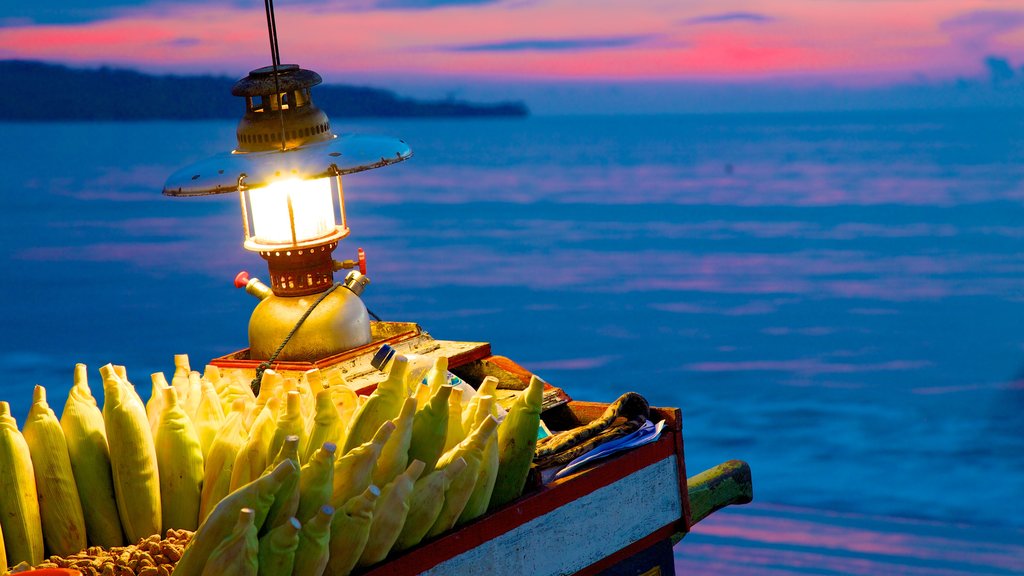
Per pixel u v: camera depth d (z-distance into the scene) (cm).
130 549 201
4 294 2214
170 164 5081
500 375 291
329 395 210
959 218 3061
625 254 2712
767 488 921
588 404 274
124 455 213
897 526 730
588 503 229
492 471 207
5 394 1399
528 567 217
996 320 1869
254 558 174
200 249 2688
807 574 604
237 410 220
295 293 285
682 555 638
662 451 245
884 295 2125
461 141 7038
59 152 5834
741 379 1483
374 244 2880
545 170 4906
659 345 1750
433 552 199
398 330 303
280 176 257
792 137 6462
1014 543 680
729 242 2856
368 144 270
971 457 1025
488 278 2405
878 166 4491
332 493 191
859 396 1342
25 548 207
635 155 5662
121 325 1889
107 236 2953
